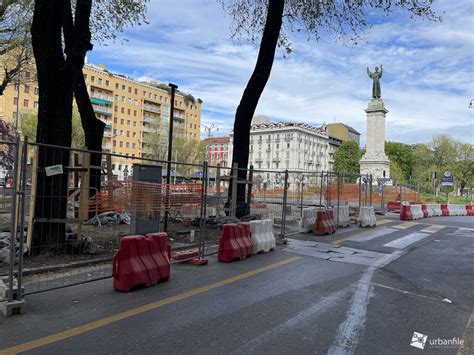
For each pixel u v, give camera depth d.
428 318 5.03
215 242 9.52
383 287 6.48
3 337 3.92
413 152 87.19
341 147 96.25
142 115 99.50
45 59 7.33
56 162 7.38
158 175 8.21
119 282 5.56
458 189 72.75
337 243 10.88
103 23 15.48
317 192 15.89
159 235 6.34
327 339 4.21
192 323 4.51
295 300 5.55
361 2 12.15
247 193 13.01
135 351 3.73
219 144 128.50
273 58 12.80
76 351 3.68
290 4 13.45
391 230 14.41
